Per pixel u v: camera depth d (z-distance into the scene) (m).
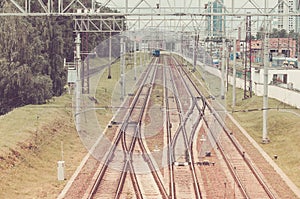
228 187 27.77
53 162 33.72
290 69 73.12
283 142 39.94
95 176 29.86
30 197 26.11
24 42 51.25
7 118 43.03
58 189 27.58
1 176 27.97
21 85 50.44
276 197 26.11
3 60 50.25
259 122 48.41
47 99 53.12
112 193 26.50
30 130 38.41
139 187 27.33
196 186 27.05
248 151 37.50
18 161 31.36
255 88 68.56
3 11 50.31
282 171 31.98
